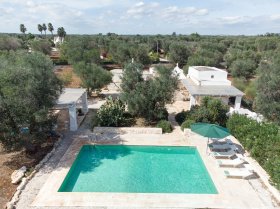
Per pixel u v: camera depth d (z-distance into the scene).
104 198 13.60
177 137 21.94
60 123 24.89
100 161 18.59
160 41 97.19
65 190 14.84
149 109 23.86
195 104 27.25
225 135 17.50
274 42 78.94
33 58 18.16
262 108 23.91
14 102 14.84
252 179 15.67
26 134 16.95
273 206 13.12
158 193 14.17
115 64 63.72
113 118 23.59
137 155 19.61
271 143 16.86
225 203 13.30
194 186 15.48
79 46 61.41
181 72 42.84
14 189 14.14
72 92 25.78
